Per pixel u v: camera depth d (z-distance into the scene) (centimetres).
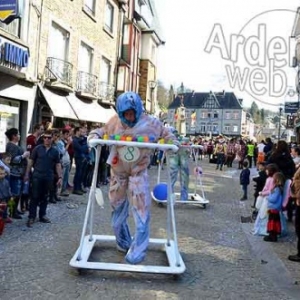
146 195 575
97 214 890
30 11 1592
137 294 473
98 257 598
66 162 1059
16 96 1542
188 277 538
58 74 1816
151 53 3547
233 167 2650
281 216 772
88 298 455
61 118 1933
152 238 710
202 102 8175
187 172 1108
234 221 916
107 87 2470
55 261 569
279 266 601
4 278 498
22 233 700
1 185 715
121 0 2683
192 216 948
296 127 2775
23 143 1617
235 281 532
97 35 2352
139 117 574
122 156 569
